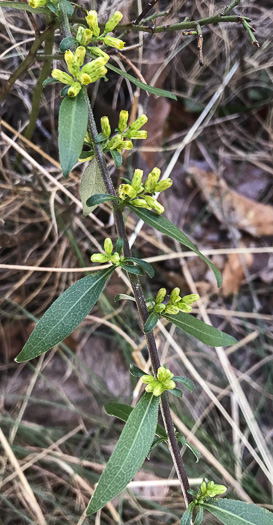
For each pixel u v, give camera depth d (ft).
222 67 1.32
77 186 1.19
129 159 1.26
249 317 1.27
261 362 1.19
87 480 1.01
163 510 1.00
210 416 1.15
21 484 0.97
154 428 0.52
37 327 0.49
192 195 1.36
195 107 1.36
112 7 1.12
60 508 0.95
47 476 1.01
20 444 1.04
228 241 1.35
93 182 0.65
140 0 1.11
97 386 1.15
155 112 1.29
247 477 1.07
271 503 1.03
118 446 0.50
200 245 1.34
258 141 1.40
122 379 1.16
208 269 1.30
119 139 0.55
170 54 1.24
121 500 0.96
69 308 0.51
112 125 1.27
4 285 1.16
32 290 1.19
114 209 0.55
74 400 1.12
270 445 1.13
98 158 0.54
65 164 0.43
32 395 1.11
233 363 1.23
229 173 1.39
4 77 1.11
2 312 1.13
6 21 1.09
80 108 0.46
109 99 1.26
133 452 0.50
